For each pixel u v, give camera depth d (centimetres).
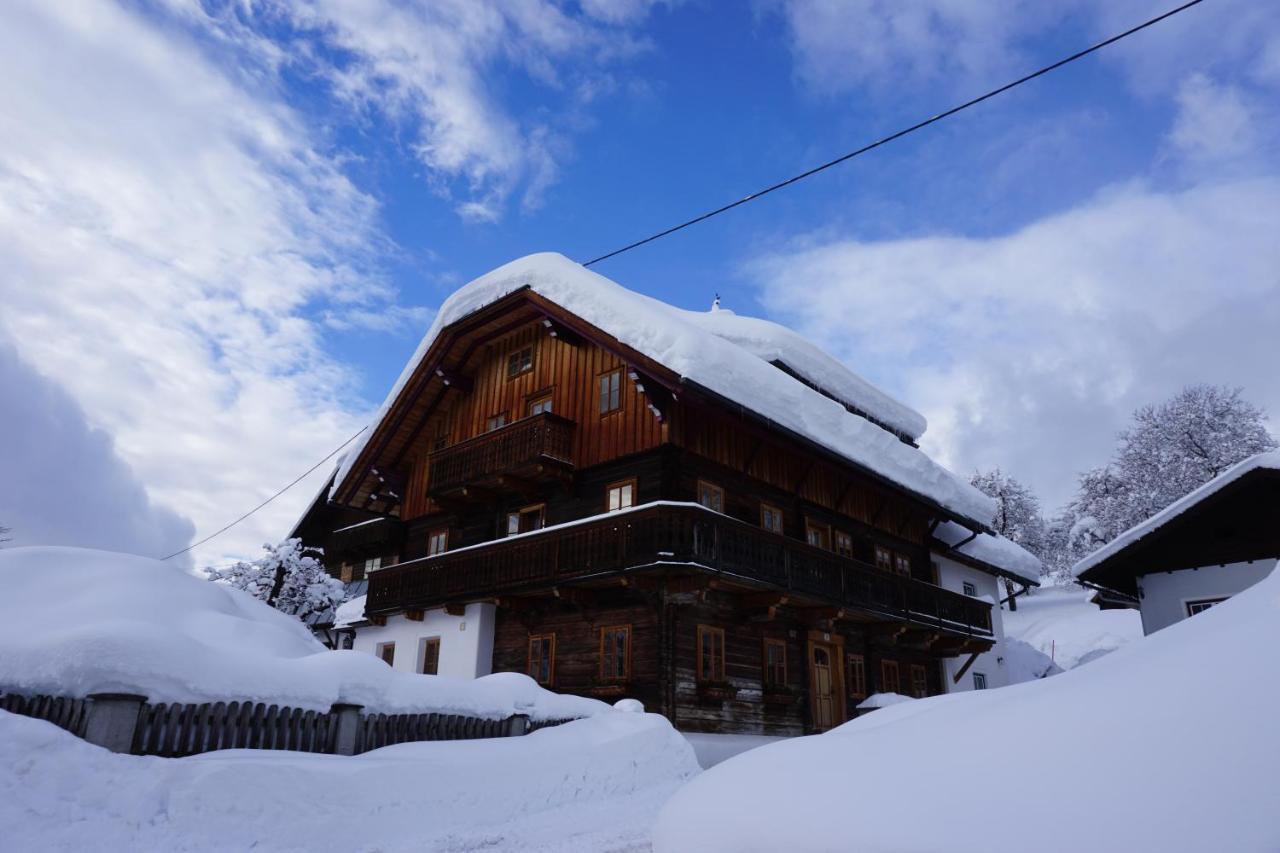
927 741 326
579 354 1855
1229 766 224
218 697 723
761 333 2175
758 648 1708
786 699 1702
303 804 674
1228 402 4206
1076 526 4625
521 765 920
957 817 257
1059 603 4375
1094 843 220
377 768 764
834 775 323
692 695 1521
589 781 982
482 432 2041
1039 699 327
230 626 935
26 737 594
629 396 1709
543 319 1898
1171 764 236
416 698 929
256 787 649
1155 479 4212
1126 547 1588
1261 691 249
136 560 980
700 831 330
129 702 658
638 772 1058
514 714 1067
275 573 2500
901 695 1903
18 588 858
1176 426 4247
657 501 1518
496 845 714
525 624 1766
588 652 1625
